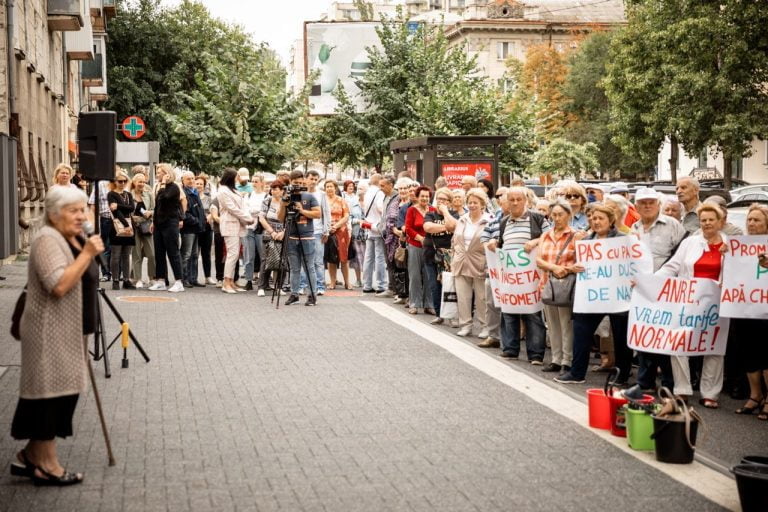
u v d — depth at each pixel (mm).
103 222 20031
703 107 47094
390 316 16750
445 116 39719
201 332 14719
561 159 66688
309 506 6824
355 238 22500
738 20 46156
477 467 7855
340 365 12273
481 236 14273
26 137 28688
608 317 12219
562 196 13266
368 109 46094
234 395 10484
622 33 51594
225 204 19688
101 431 8906
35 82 30875
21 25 27828
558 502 6980
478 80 43281
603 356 12469
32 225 28031
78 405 9953
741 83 46531
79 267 7105
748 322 10258
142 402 10117
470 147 24141
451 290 15633
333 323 15828
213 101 32781
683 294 10461
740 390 11125
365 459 8055
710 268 10469
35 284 7141
